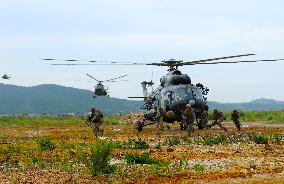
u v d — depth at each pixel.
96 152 12.34
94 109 26.80
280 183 10.32
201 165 13.24
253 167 12.70
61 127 42.06
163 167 13.02
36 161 15.05
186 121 25.36
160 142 21.62
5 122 52.84
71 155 16.33
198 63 29.00
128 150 18.09
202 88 31.23
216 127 35.31
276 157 15.05
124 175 11.98
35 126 45.25
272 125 37.62
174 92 29.81
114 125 46.34
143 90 35.34
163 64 31.03
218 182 10.69
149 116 31.33
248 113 61.88
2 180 11.48
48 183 11.09
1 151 18.41
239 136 24.02
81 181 11.27
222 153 16.36
